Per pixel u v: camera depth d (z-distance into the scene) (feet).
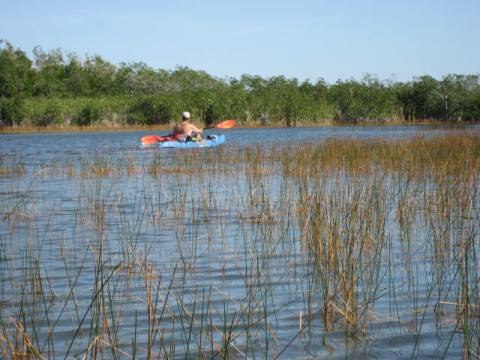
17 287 17.79
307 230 22.52
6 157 66.74
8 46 204.03
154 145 75.20
